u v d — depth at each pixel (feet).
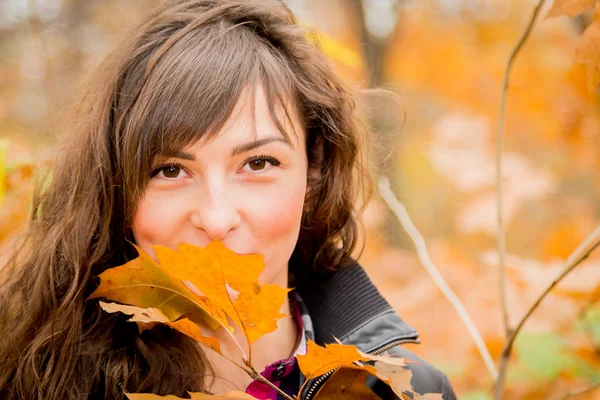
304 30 4.19
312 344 2.51
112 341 3.54
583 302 5.08
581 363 4.81
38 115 10.44
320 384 3.65
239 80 3.16
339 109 4.05
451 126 6.98
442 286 4.17
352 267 4.28
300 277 4.35
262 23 3.63
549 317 5.11
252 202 3.15
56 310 3.60
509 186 6.64
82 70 10.59
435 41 12.89
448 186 17.72
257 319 2.47
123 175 3.30
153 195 3.19
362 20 13.91
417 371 4.19
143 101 3.18
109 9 12.13
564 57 9.03
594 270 5.00
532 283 5.06
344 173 4.20
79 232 3.62
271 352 3.76
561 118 8.62
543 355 4.81
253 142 3.12
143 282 2.94
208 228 3.03
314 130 4.05
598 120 8.28
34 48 11.55
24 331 3.67
